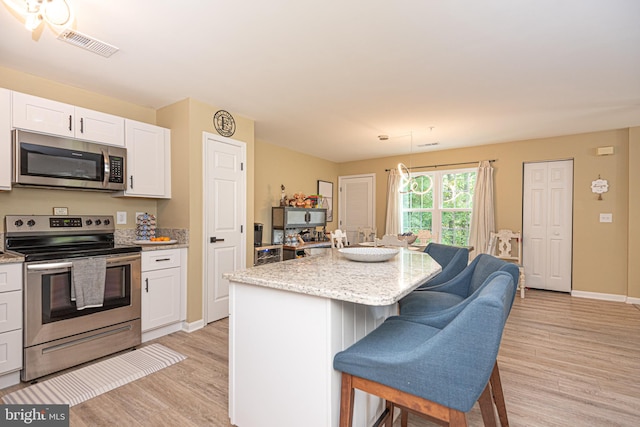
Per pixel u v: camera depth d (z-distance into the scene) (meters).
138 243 3.04
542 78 2.71
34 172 2.36
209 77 2.71
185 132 3.17
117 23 1.94
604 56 2.34
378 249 2.10
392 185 6.04
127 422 1.74
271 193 5.23
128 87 2.90
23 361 2.11
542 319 3.50
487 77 2.70
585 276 4.45
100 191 3.02
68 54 2.31
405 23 1.95
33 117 2.38
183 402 1.92
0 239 2.45
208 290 3.31
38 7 1.54
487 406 1.29
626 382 2.17
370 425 1.59
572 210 4.54
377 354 1.16
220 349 2.68
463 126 4.13
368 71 2.60
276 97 3.16
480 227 5.05
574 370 2.35
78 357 2.35
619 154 4.25
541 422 1.76
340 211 6.79
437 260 2.63
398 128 4.22
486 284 1.31
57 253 2.27
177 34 2.07
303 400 1.36
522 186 4.88
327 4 1.77
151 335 2.88
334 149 5.59
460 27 1.99
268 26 1.98
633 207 4.10
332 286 1.27
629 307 3.95
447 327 0.99
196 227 3.19
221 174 3.46
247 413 1.57
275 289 1.45
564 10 1.81
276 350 1.45
